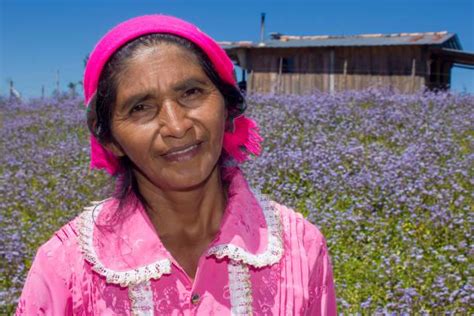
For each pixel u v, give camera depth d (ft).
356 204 24.57
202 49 5.75
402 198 24.62
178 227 6.26
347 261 20.89
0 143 44.60
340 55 78.33
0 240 22.50
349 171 28.91
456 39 79.77
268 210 6.55
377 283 18.97
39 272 5.95
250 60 83.10
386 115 39.88
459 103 45.44
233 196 6.40
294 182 28.43
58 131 47.50
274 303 6.07
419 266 19.57
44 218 26.14
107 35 5.76
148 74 5.56
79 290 5.91
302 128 38.50
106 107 5.76
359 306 17.71
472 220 22.45
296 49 80.43
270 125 37.99
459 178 27.48
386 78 76.23
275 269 6.18
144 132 5.64
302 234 6.52
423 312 17.10
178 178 5.74
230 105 6.31
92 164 6.59
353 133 36.86
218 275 6.04
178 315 5.90
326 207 25.03
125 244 5.99
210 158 5.83
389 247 21.99
